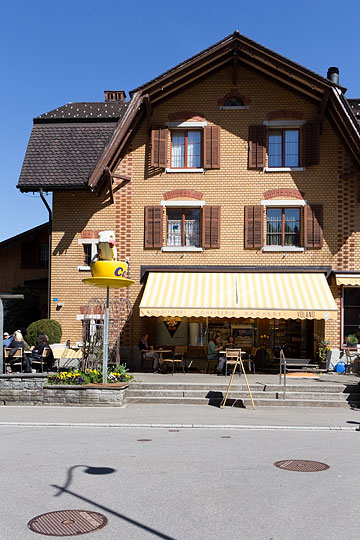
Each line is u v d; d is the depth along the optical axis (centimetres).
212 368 2586
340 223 2502
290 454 1215
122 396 1872
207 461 1144
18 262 3266
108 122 2712
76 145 2631
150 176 2566
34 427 1533
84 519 796
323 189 2512
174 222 2581
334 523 783
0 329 1933
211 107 2562
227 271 2503
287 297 2325
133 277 2541
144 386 2003
